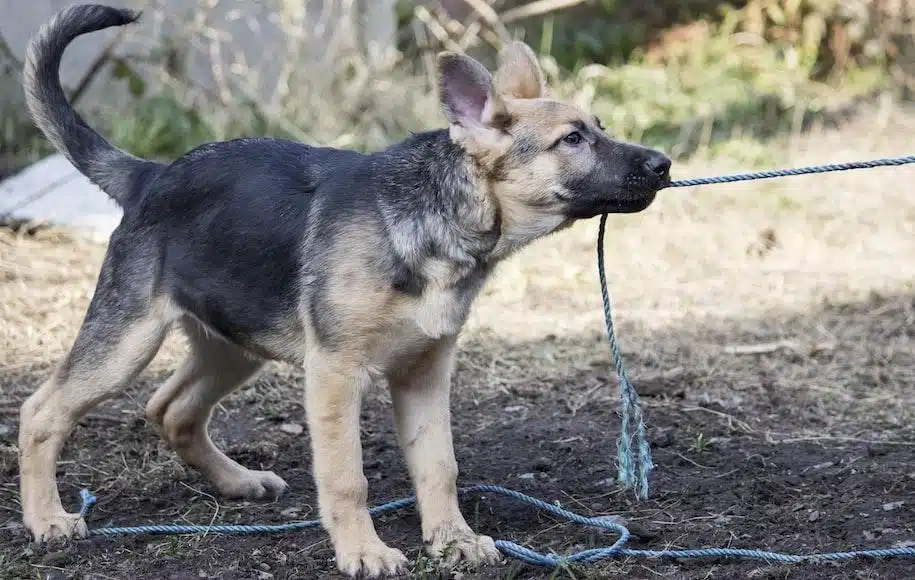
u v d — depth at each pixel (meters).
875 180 12.05
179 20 11.66
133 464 6.13
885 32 15.40
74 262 9.05
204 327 5.37
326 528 4.86
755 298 9.02
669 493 5.66
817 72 15.26
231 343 5.35
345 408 4.82
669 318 8.58
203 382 5.69
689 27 15.16
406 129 12.00
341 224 4.86
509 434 6.59
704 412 6.88
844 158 12.48
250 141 5.43
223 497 5.75
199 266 5.20
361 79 12.19
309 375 4.86
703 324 8.45
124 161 5.58
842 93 14.74
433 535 4.96
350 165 5.09
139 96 11.50
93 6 5.65
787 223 10.74
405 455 5.14
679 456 6.20
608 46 15.04
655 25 15.63
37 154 10.80
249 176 5.21
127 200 5.48
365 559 4.73
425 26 13.66
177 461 6.13
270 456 6.29
